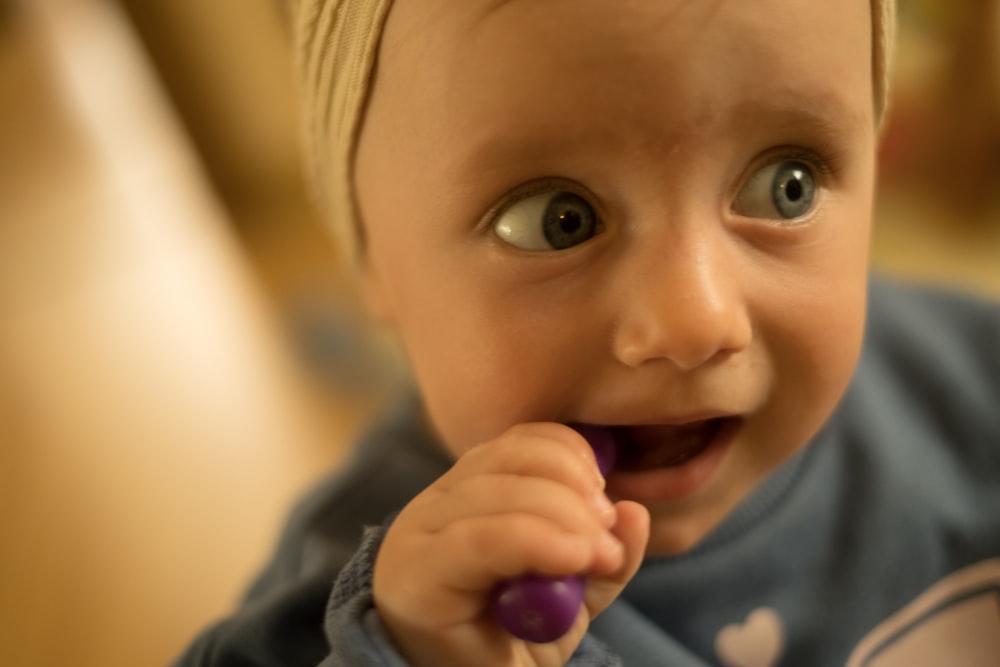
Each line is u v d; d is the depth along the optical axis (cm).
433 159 26
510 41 24
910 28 66
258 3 80
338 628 25
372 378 65
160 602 53
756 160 25
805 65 24
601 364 26
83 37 101
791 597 34
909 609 35
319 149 32
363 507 35
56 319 72
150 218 81
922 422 38
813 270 26
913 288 42
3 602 54
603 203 25
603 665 27
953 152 68
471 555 24
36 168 87
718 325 24
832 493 36
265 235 83
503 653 25
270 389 65
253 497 58
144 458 61
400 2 25
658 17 23
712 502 29
